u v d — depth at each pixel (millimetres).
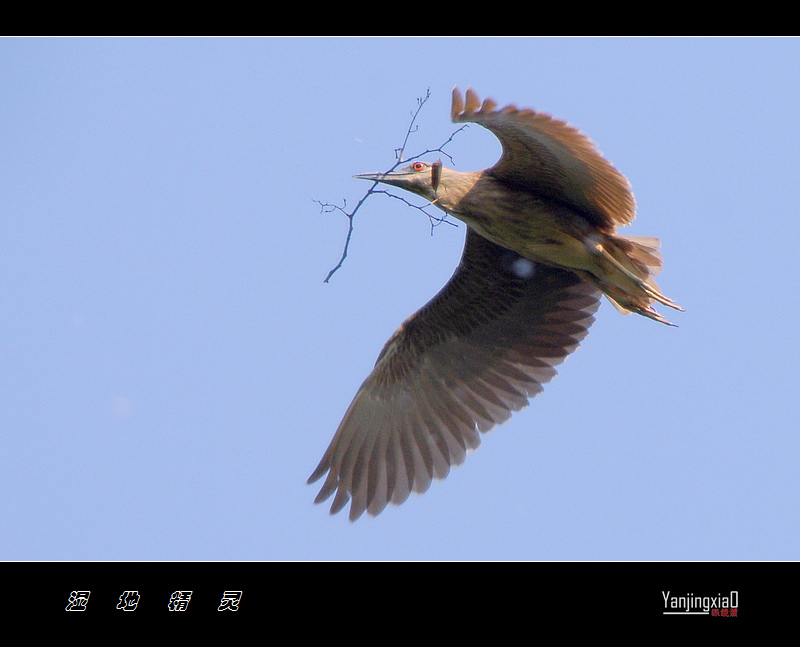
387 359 16438
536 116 12281
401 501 15977
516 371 16297
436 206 14633
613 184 13422
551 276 15875
